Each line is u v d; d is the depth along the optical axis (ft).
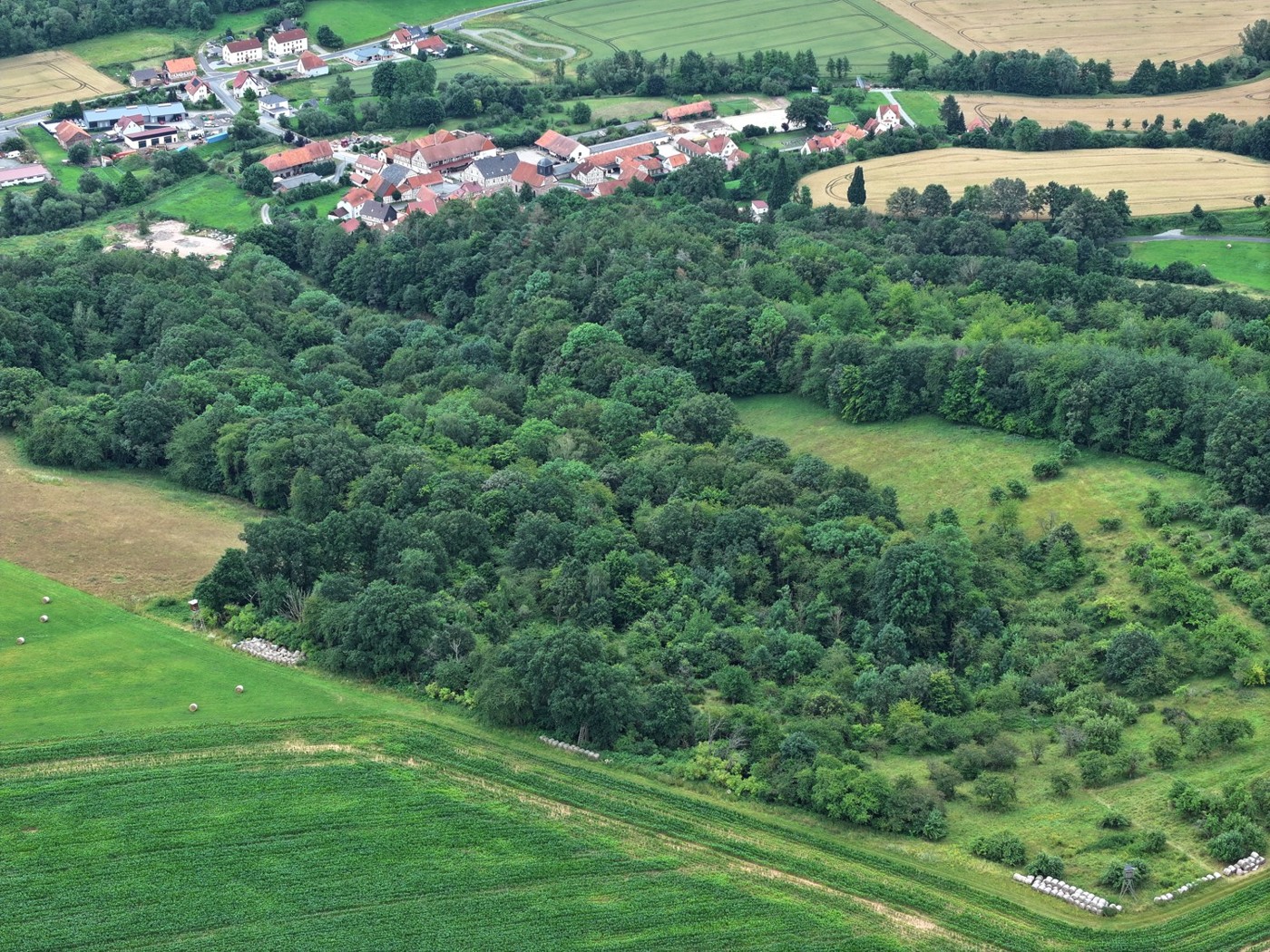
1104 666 610.65
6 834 499.10
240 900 475.31
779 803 519.19
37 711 564.71
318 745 548.31
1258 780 505.66
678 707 554.46
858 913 468.34
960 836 499.51
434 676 583.99
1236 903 460.55
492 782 529.04
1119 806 511.40
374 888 481.05
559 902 476.13
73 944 457.27
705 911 470.80
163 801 515.91
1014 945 451.53
